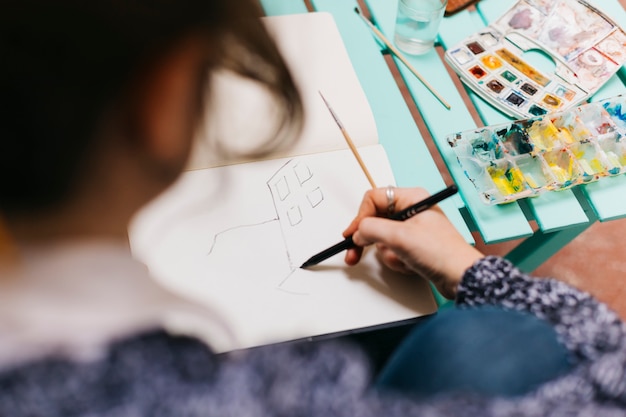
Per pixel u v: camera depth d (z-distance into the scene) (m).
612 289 1.41
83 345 0.23
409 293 0.61
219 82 0.23
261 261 0.61
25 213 0.20
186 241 0.61
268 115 0.30
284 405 0.23
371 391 0.25
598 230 1.47
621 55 0.85
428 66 0.84
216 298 0.58
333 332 0.58
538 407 0.30
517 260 0.93
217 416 0.22
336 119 0.69
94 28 0.17
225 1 0.20
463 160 0.74
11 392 0.22
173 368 0.23
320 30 0.81
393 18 0.89
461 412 0.27
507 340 0.36
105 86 0.18
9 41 0.17
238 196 0.65
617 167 0.75
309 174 0.68
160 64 0.19
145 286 0.25
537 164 0.75
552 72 0.84
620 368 0.33
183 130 0.22
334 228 0.64
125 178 0.22
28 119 0.18
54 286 0.22
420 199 0.61
